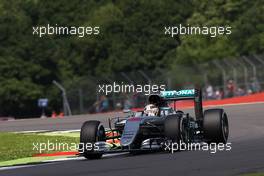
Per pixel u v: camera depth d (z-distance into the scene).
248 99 143.88
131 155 54.03
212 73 171.62
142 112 55.62
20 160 57.78
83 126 52.44
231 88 164.25
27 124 111.62
